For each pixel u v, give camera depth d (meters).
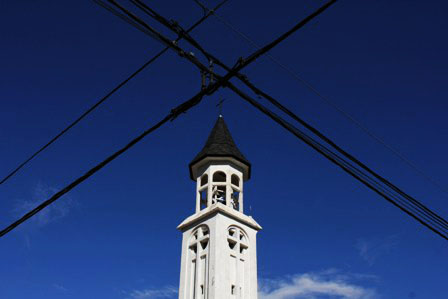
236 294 34.72
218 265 34.75
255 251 37.56
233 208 39.66
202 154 41.03
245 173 41.34
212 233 36.38
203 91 17.12
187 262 37.00
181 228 38.78
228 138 42.84
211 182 39.44
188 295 35.50
